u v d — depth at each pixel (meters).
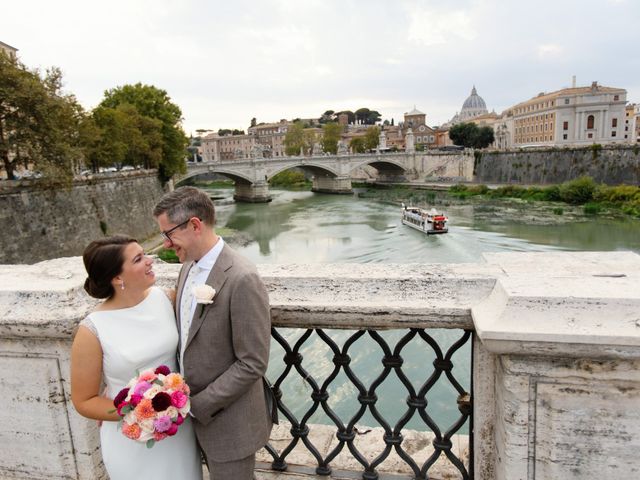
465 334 2.12
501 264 2.27
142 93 46.78
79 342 1.90
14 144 23.33
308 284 2.21
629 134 109.50
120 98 46.31
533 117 98.56
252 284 1.87
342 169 73.94
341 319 2.13
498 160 70.31
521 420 1.83
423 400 2.28
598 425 1.77
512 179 67.75
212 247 2.00
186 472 2.12
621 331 1.61
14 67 23.11
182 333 2.05
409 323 2.06
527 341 1.67
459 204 53.72
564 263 2.22
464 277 2.09
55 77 24.69
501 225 39.53
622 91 87.19
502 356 1.82
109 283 1.92
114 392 2.00
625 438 1.76
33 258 25.83
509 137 109.75
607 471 1.80
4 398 2.45
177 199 1.93
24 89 22.70
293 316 2.18
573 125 89.19
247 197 67.19
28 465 2.53
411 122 163.25
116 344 1.93
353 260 31.02
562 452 1.82
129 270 1.92
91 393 1.95
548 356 1.74
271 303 2.19
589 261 2.23
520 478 1.89
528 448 1.86
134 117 41.50
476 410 2.10
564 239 33.75
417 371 12.25
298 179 100.06
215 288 1.91
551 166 61.69
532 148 64.50
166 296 2.15
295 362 2.37
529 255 2.39
